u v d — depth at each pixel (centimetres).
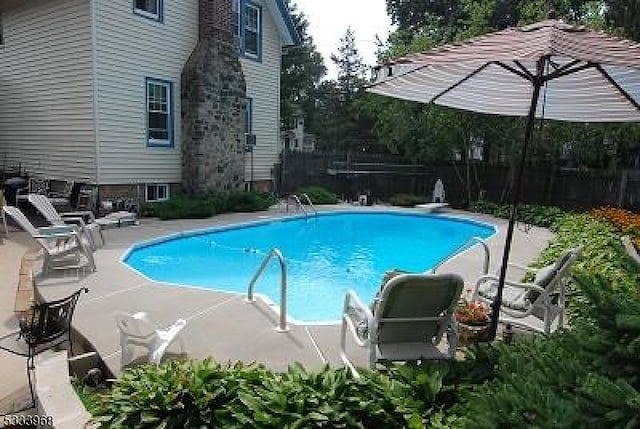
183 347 423
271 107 1802
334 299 784
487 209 1652
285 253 1120
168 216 1270
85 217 1102
